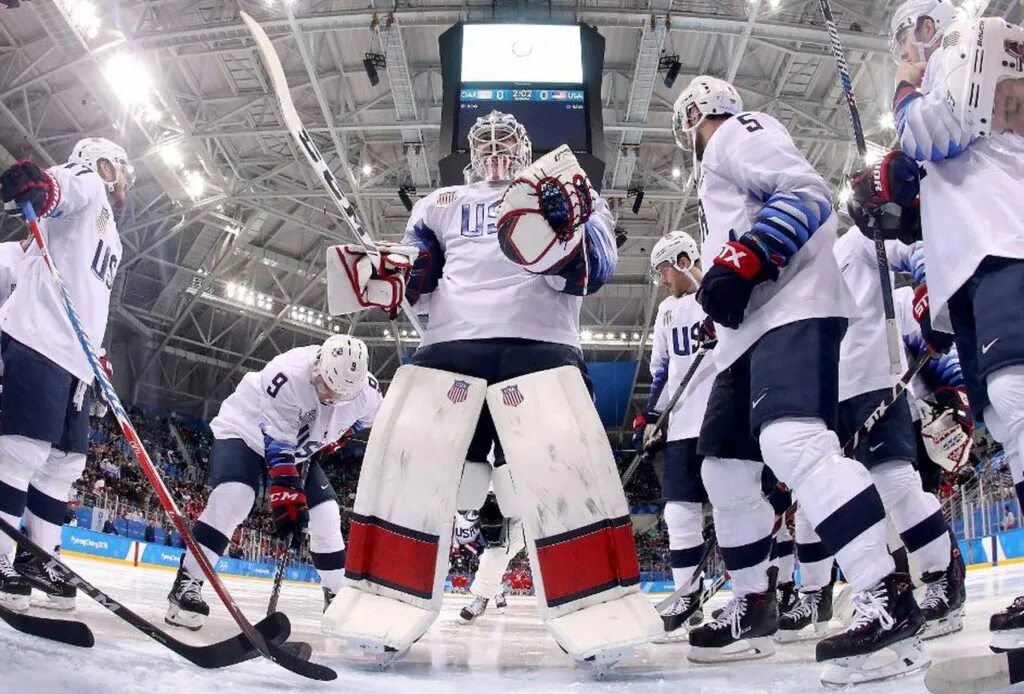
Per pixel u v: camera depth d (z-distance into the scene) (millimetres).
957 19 2375
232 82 15281
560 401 2449
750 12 12273
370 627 2287
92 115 15828
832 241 2174
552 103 8266
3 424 2742
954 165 2070
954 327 2109
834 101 14992
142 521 16969
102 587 6016
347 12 12648
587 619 2256
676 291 4375
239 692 1698
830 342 2070
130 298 21984
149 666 1880
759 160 2199
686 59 14820
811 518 1953
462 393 2488
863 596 1839
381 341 24359
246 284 22484
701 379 4090
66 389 2889
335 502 4262
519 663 2639
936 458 3348
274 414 3523
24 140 16172
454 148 8188
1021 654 1491
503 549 5328
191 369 24938
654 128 14469
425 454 2424
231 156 17422
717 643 2586
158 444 22469
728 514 2588
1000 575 7008
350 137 16688
